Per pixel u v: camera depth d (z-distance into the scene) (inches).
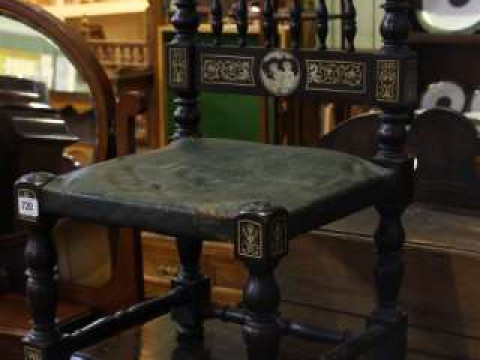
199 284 50.1
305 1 80.8
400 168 42.6
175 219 35.1
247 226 32.9
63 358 41.4
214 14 49.1
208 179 38.9
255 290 33.2
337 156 43.2
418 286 47.7
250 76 47.5
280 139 83.3
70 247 61.3
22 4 60.1
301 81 45.8
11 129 60.4
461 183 53.2
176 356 48.2
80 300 61.7
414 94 43.2
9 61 62.2
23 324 58.0
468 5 68.7
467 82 72.3
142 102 57.3
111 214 37.1
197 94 50.0
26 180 39.6
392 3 42.6
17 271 62.4
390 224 43.6
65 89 60.5
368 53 43.4
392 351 44.4
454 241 47.6
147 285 68.9
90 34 94.8
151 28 89.4
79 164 61.3
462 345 47.2
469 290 46.4
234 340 50.1
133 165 41.6
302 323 48.1
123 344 49.5
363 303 49.1
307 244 50.1
